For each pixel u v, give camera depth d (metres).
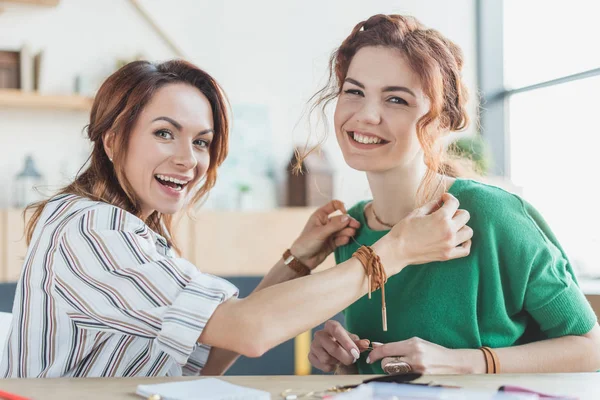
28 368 1.16
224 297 1.04
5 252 3.30
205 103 1.30
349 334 1.30
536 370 1.19
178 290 1.05
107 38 3.68
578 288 1.28
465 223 1.21
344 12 4.02
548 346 1.22
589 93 3.51
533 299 1.24
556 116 3.75
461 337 1.25
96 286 1.08
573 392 0.91
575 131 3.62
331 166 3.85
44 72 3.59
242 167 3.82
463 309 1.25
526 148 3.99
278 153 3.89
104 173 1.30
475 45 4.18
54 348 1.16
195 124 1.27
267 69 3.92
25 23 3.58
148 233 1.16
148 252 1.10
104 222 1.14
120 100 1.25
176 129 1.26
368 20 1.31
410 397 0.87
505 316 1.25
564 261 1.29
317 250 1.48
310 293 1.04
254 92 3.90
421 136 1.23
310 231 1.48
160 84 1.26
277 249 3.62
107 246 1.10
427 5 4.13
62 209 1.21
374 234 1.38
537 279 1.23
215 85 1.33
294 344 2.36
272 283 1.48
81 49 3.64
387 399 0.86
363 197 3.88
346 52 1.32
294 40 3.95
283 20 3.94
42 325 1.16
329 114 3.24
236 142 3.83
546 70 3.83
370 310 1.34
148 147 1.25
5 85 3.49
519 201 1.30
